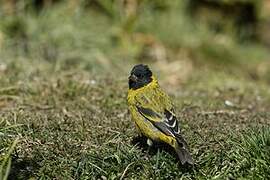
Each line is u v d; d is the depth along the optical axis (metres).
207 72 17.34
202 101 13.69
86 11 18.59
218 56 18.95
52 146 10.33
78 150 10.18
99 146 10.37
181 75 16.69
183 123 11.51
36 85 13.61
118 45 17.92
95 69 15.66
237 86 15.62
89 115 11.98
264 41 20.75
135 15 18.42
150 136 9.83
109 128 11.12
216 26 20.19
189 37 19.14
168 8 19.47
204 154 9.98
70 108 12.55
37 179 9.42
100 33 17.72
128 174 9.59
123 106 12.73
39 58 15.81
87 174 9.53
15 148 10.13
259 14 20.48
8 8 17.31
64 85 13.62
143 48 18.34
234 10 20.22
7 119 11.41
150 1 18.92
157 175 9.50
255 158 9.70
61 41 16.62
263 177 9.43
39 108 12.50
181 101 13.42
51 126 11.12
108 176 9.53
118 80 14.40
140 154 10.05
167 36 18.92
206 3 20.05
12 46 16.30
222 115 12.40
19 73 14.39
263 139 9.91
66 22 17.27
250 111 13.09
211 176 9.53
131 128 11.18
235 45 20.02
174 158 9.74
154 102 9.86
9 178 9.34
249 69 19.02
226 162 9.77
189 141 10.39
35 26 16.89
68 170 9.61
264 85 16.84
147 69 10.10
